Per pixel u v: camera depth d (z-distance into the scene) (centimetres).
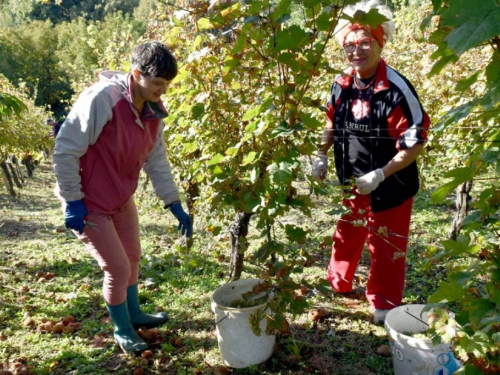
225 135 316
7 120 704
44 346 316
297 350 275
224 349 277
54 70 4362
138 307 334
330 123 337
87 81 948
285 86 228
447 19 96
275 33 208
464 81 134
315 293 358
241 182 268
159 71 250
